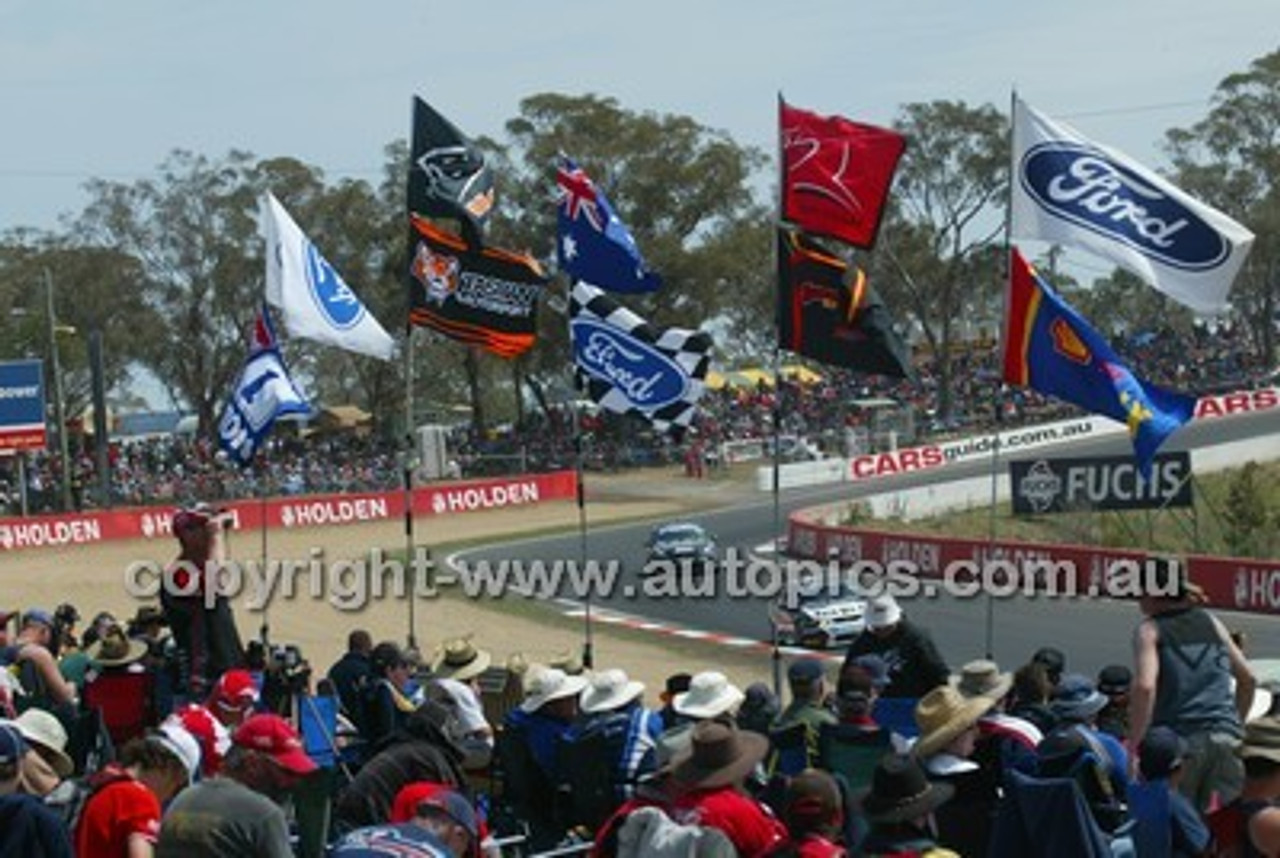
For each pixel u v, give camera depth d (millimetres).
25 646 21953
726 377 182375
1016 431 144250
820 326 28266
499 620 68875
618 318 31828
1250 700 17484
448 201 33594
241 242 164250
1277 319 190375
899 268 161125
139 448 144625
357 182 164000
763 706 19719
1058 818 12930
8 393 109938
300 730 21125
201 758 17391
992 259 167500
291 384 35031
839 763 16250
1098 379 26656
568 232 32281
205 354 165875
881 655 20609
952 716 15250
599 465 150125
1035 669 18203
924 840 11953
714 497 131000
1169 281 26234
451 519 118812
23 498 111250
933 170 159875
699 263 159000
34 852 12773
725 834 12234
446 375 179375
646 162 162125
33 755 15359
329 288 35344
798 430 157125
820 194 28109
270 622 65750
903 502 116750
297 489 129250
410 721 15531
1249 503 87750
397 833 11133
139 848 13422
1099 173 26578
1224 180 182625
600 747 16797
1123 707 19125
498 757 19031
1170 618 16781
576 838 17047
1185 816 14117
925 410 162125
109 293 162125
